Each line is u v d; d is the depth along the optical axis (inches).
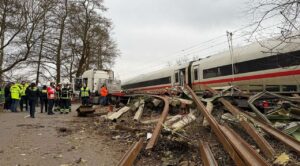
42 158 289.7
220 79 809.5
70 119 590.6
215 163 239.5
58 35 1343.5
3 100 858.8
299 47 516.4
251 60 688.4
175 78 1077.8
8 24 1071.6
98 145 347.3
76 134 416.2
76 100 1270.9
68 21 1395.2
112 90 1170.0
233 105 457.1
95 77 1223.5
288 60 568.1
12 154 302.7
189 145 306.0
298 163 244.7
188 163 264.2
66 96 735.1
